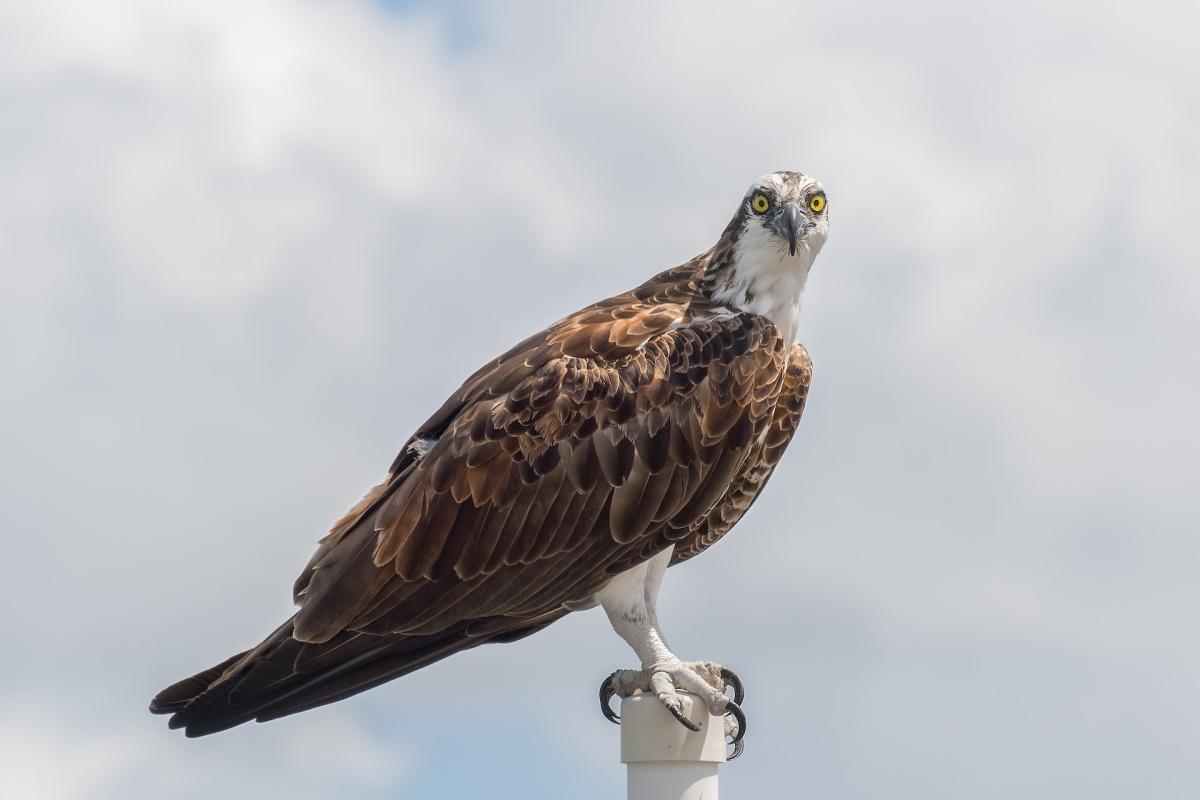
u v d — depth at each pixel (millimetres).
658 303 13141
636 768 10688
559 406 12258
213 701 11805
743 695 12141
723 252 13180
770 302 13078
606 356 12516
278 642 11977
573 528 12250
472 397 12641
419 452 12766
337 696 12273
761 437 13320
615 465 12266
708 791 10648
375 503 12422
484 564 12172
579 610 12906
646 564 12672
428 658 12445
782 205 12867
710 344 12633
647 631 12430
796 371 13648
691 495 12508
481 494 12148
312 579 12297
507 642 13062
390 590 12078
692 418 12445
